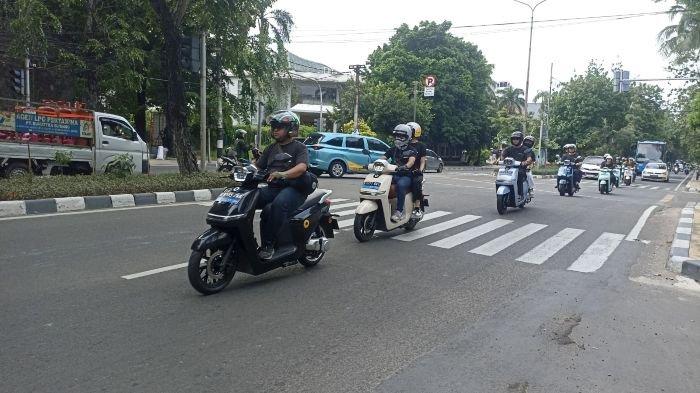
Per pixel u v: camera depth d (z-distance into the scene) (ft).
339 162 66.74
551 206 46.11
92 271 18.93
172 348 12.87
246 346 13.20
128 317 14.76
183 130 43.45
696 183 117.60
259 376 11.66
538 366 12.81
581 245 28.30
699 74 80.64
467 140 151.64
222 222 17.03
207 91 73.36
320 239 21.03
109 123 43.91
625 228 34.91
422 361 12.82
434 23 143.95
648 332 15.43
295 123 19.66
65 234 24.39
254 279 19.31
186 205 35.35
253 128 98.53
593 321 16.17
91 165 42.55
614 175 71.82
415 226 31.68
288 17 67.46
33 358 12.00
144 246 22.95
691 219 37.91
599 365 13.01
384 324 15.16
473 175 96.48
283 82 77.36
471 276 20.86
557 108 158.81
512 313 16.61
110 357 12.21
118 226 26.84
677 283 21.12
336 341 13.78
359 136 69.36
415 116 123.85
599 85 153.99
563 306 17.52
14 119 38.42
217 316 15.19
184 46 43.01
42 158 39.88
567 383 11.99
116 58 59.00
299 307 16.30
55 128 40.47
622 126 157.79
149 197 35.42
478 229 31.86
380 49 145.89
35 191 30.86
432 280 20.03
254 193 17.97
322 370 12.09
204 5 43.37
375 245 25.88
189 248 22.97
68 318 14.47
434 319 15.75
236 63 67.05
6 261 19.63
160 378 11.33
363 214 26.04
